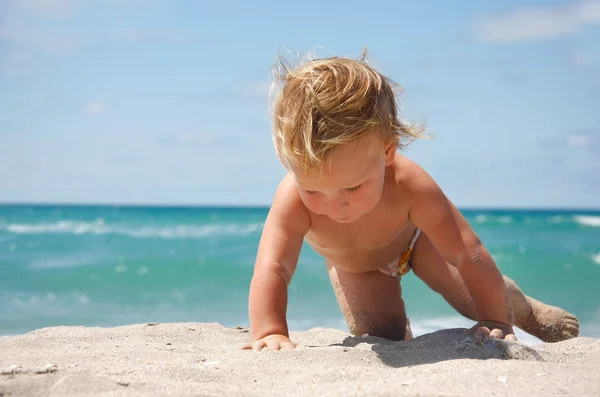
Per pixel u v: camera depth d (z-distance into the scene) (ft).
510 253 52.70
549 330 12.72
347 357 8.04
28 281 37.63
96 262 45.57
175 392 6.02
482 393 6.07
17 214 124.57
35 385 6.15
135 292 34.35
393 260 11.50
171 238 64.03
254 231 71.10
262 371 7.30
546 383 6.35
